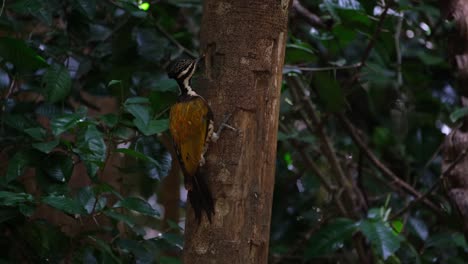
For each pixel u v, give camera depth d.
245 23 6.56
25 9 8.45
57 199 7.12
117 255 8.25
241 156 6.54
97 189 7.56
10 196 7.06
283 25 6.65
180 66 7.59
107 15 10.49
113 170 10.96
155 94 8.30
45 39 9.92
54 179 7.70
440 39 11.43
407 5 10.12
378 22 9.76
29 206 7.16
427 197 10.62
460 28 9.18
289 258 11.07
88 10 8.80
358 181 11.47
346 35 10.12
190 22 12.90
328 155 11.45
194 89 7.45
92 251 7.95
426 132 11.06
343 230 9.27
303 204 11.55
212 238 6.46
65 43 9.73
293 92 11.59
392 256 9.95
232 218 6.48
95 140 7.47
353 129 11.12
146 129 7.27
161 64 10.07
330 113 11.05
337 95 10.09
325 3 9.77
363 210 11.30
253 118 6.59
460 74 9.12
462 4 9.28
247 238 6.48
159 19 10.46
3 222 7.74
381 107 11.72
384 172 11.15
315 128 11.35
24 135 8.27
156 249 8.14
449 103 11.04
